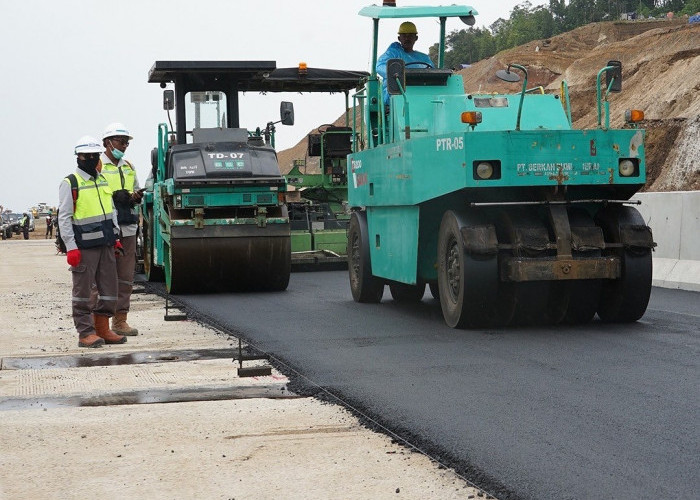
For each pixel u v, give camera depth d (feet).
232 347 32.99
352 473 17.75
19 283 68.18
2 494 16.96
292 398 24.49
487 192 35.35
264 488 16.99
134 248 37.40
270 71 60.75
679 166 178.81
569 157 34.14
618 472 17.30
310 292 54.24
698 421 20.84
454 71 41.45
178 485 17.31
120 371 28.73
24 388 26.35
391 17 43.52
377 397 24.09
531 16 525.75
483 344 32.07
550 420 21.22
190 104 61.21
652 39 281.95
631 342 31.78
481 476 17.28
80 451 19.71
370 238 45.47
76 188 34.27
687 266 52.13
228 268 54.60
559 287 36.40
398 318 40.01
